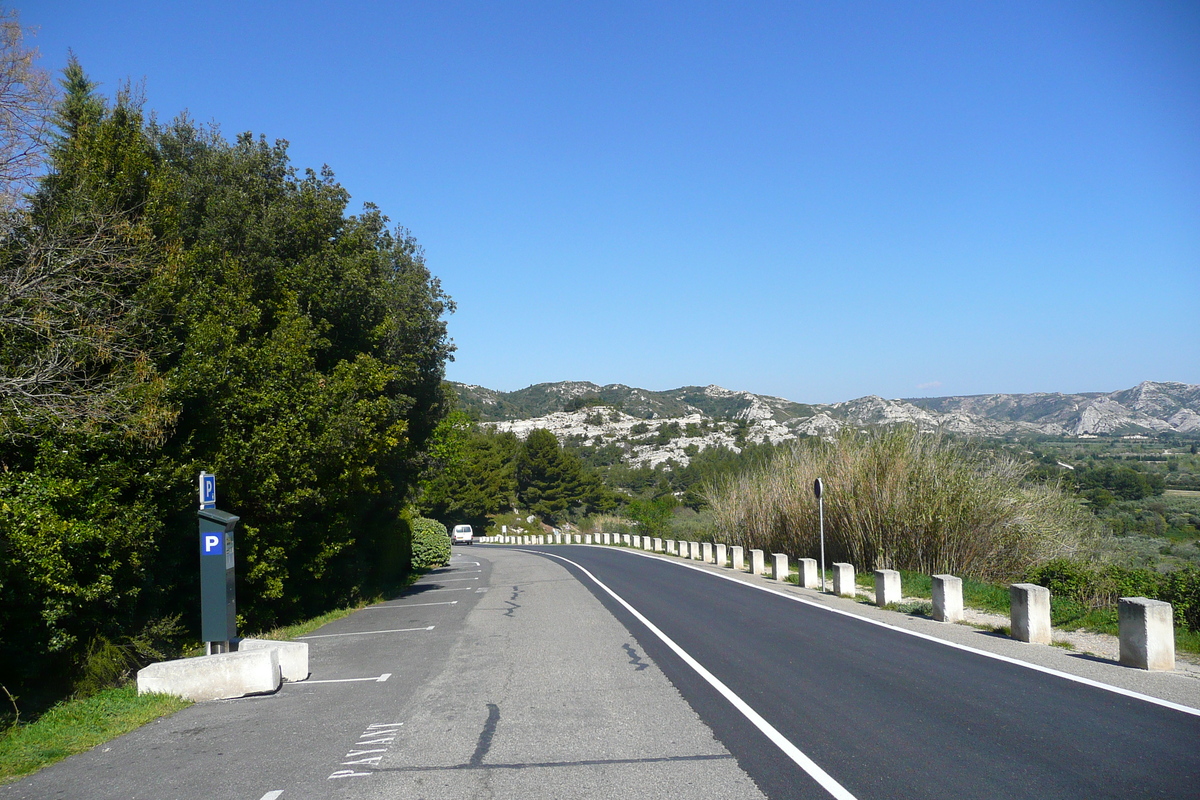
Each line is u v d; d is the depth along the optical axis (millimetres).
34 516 8328
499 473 82938
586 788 5547
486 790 5559
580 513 93875
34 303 9344
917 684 8344
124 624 10133
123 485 9867
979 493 18562
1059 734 6438
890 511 19625
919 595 15977
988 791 5258
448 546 33500
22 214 9898
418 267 25781
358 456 16844
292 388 13953
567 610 15859
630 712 7648
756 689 8398
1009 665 9109
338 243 17891
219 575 9742
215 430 12141
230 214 15070
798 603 15578
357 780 5879
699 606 15594
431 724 7449
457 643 12438
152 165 11930
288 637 14125
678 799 5285
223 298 13312
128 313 10242
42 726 7648
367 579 22062
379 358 19484
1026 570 16156
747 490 28531
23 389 9023
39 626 8453
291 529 15000
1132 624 8867
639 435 171750
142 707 8359
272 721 7816
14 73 10078
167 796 5699
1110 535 19641
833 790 5371
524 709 7902
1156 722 6680
